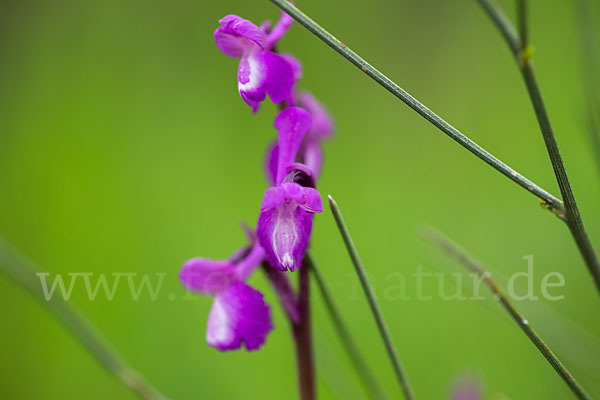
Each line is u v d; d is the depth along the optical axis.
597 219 0.41
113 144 0.51
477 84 0.51
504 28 0.26
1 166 0.50
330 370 0.31
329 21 0.55
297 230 0.26
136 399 0.41
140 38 0.55
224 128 0.51
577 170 0.44
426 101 0.53
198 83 0.53
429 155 0.50
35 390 0.43
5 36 0.54
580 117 0.31
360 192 0.49
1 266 0.31
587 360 0.31
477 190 0.48
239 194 0.48
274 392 0.39
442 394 0.39
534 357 0.38
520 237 0.44
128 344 0.41
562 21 0.48
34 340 0.43
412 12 0.55
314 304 0.40
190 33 0.54
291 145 0.27
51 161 0.50
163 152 0.50
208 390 0.40
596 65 0.29
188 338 0.41
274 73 0.27
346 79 0.53
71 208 0.47
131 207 0.48
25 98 0.52
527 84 0.26
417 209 0.48
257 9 0.55
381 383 0.39
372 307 0.27
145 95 0.53
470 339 0.40
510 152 0.48
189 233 0.47
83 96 0.52
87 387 0.42
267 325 0.28
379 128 0.52
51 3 0.55
